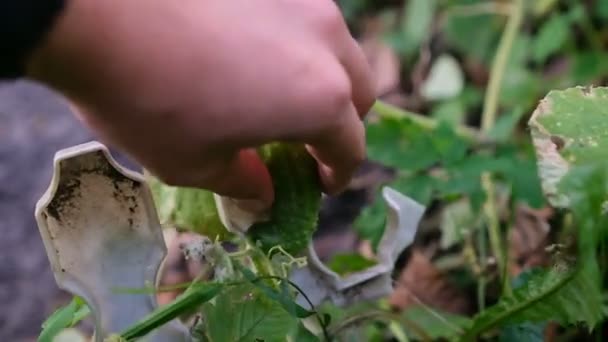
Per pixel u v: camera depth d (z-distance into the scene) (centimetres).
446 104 112
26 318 100
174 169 53
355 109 56
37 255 106
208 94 51
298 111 52
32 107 125
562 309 61
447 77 116
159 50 50
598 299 58
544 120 60
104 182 60
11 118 124
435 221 94
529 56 113
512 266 85
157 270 63
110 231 61
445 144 83
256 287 60
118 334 61
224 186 57
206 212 64
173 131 51
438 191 87
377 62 123
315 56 53
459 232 87
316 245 99
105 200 61
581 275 58
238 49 51
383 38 123
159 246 62
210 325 60
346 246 98
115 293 62
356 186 103
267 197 61
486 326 64
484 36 118
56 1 47
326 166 59
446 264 90
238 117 51
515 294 62
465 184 81
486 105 106
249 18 52
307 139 54
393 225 67
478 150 95
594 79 104
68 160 59
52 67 49
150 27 49
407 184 82
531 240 85
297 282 64
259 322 60
